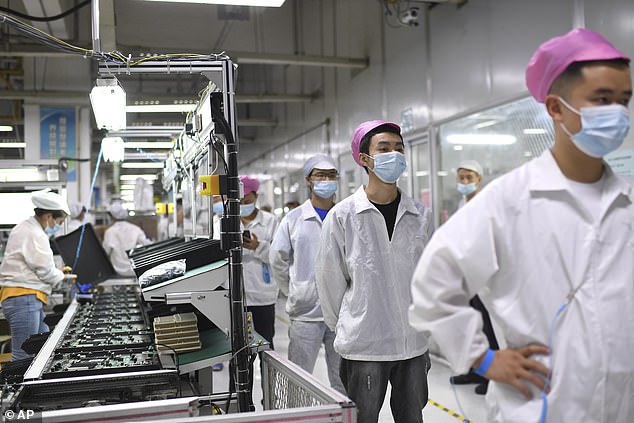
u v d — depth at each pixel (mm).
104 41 4258
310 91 7934
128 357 2104
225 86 2127
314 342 2863
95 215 7953
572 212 1178
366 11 6039
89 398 1787
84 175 7234
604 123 1090
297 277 2883
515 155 3967
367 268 1996
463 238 1174
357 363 1995
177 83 9734
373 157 1988
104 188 11578
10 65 7285
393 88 5609
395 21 5477
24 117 7117
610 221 1173
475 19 4336
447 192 4824
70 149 7188
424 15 5016
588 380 1115
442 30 4762
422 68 5078
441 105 4809
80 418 1403
